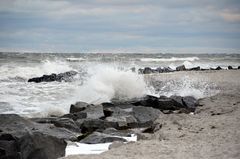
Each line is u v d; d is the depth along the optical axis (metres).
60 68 34.06
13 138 7.93
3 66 36.03
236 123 9.58
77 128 11.53
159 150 7.34
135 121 12.27
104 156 7.06
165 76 22.59
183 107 15.06
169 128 9.63
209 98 14.90
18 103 16.69
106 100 17.52
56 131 10.23
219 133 8.62
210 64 50.22
